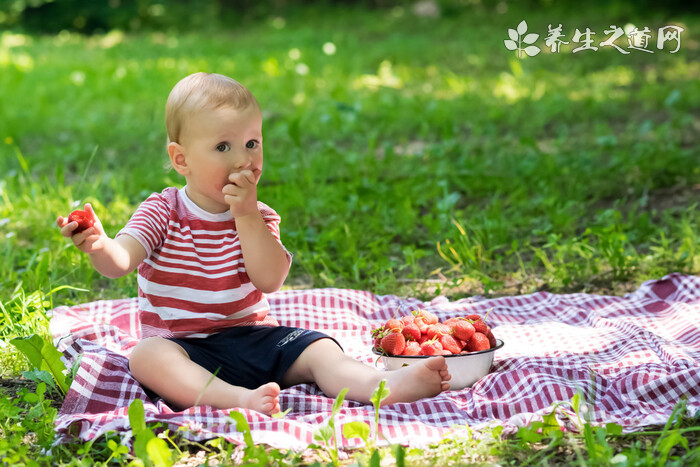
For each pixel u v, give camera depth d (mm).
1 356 3143
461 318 2965
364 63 14727
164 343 2709
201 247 2799
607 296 3893
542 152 7117
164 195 2846
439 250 4453
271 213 2920
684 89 10758
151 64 15516
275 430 2393
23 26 26047
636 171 6223
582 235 4574
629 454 2109
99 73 14180
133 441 2332
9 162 7707
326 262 4547
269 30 22938
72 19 25953
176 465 2273
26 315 3430
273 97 11133
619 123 8953
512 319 3756
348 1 26156
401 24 21953
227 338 2812
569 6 22047
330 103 10367
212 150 2713
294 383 2846
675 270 4254
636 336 3238
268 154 7375
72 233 2541
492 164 6832
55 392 2873
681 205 5500
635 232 4809
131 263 2668
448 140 7574
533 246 4914
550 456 2240
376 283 4219
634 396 2660
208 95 2719
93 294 4145
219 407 2580
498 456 2258
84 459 2236
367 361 3154
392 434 2387
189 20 25594
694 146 7207
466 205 5906
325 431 2201
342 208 5520
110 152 8336
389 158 6785
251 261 2748
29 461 2174
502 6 22859
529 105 10211
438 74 13508
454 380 2805
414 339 2842
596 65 13750
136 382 2736
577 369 2848
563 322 3672
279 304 3779
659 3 20703
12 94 12141
